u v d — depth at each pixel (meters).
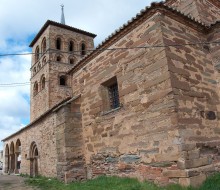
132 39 8.57
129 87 8.34
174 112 6.64
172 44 7.56
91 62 10.62
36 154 17.66
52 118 14.08
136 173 7.68
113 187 7.25
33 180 12.75
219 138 7.54
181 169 6.24
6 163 26.00
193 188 5.93
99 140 9.57
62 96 30.56
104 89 9.88
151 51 7.71
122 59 8.86
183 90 7.11
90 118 10.25
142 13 8.01
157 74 7.36
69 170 9.89
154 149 7.09
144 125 7.55
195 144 6.68
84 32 36.22
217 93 8.23
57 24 33.56
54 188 9.25
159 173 6.84
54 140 13.55
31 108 34.69
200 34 8.76
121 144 8.42
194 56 8.05
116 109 8.84
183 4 10.27
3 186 11.80
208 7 10.27
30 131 18.31
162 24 7.62
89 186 8.02
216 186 5.93
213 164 6.94
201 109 7.39
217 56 8.49
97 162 9.58
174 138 6.54
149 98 7.50
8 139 25.53
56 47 32.75
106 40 9.47
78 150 10.31
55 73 31.11
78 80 11.48
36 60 36.38
